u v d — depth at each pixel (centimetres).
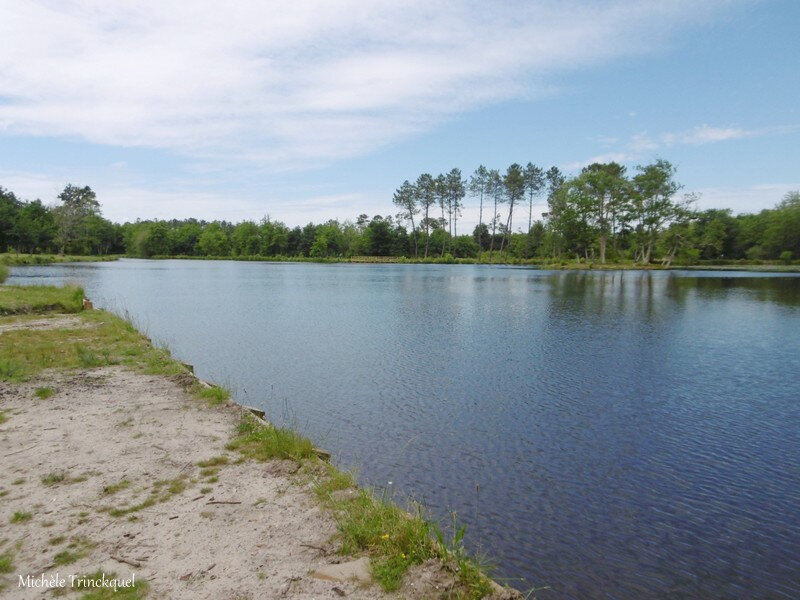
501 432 953
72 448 643
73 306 2166
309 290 4066
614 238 8806
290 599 352
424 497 702
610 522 648
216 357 1574
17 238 8412
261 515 477
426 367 1456
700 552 589
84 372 1064
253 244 12975
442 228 12431
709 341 1877
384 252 11856
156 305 2933
